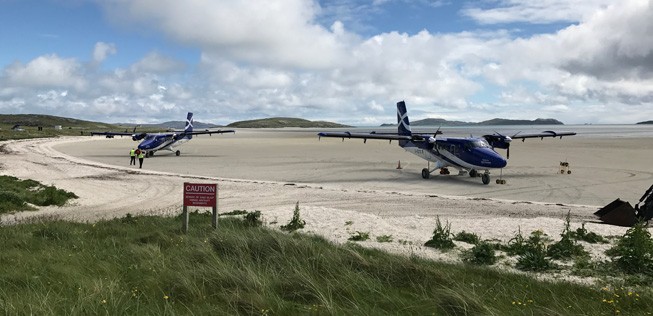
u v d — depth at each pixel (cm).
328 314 496
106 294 540
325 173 3294
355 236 1148
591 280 788
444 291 558
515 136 3247
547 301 581
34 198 1952
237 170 3497
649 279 788
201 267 662
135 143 8294
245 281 591
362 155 5122
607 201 2059
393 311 523
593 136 11994
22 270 679
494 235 1180
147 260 759
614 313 539
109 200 2075
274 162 4216
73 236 1052
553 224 1284
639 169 3438
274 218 1403
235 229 1099
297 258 739
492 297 588
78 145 7431
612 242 1061
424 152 3191
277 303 527
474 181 2830
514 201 2023
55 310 484
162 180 2788
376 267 691
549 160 4288
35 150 5772
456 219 1557
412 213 1722
